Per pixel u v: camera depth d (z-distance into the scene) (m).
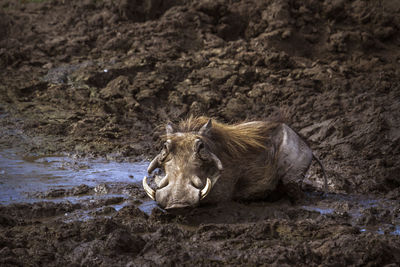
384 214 16.14
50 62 37.59
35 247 12.30
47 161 22.86
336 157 24.48
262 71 36.41
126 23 43.53
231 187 16.67
